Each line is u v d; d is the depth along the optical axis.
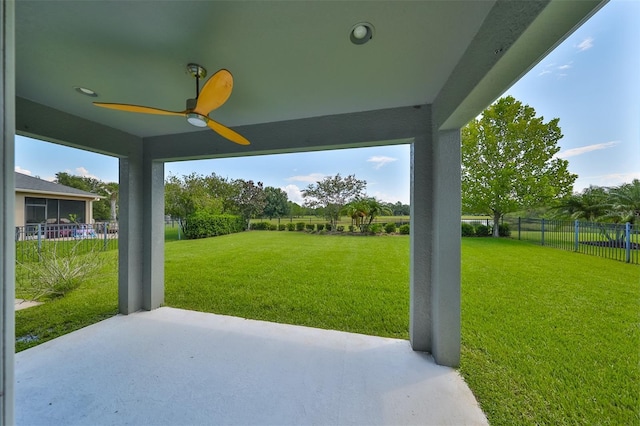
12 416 0.69
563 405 1.78
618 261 5.96
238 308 3.50
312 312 3.37
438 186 2.23
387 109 2.52
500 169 10.60
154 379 2.05
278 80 2.00
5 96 0.67
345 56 1.69
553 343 2.54
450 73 1.90
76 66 1.80
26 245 6.34
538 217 10.76
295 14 1.31
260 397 1.87
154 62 1.76
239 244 9.27
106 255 6.79
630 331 2.76
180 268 5.63
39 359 2.31
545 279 4.56
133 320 3.14
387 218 14.16
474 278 4.62
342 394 1.89
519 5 1.10
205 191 13.91
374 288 4.29
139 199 3.44
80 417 1.69
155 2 1.23
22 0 1.21
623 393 1.88
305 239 10.72
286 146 2.84
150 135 3.37
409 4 1.26
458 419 1.68
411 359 2.32
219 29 1.42
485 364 2.23
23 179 10.88
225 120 2.84
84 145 2.78
